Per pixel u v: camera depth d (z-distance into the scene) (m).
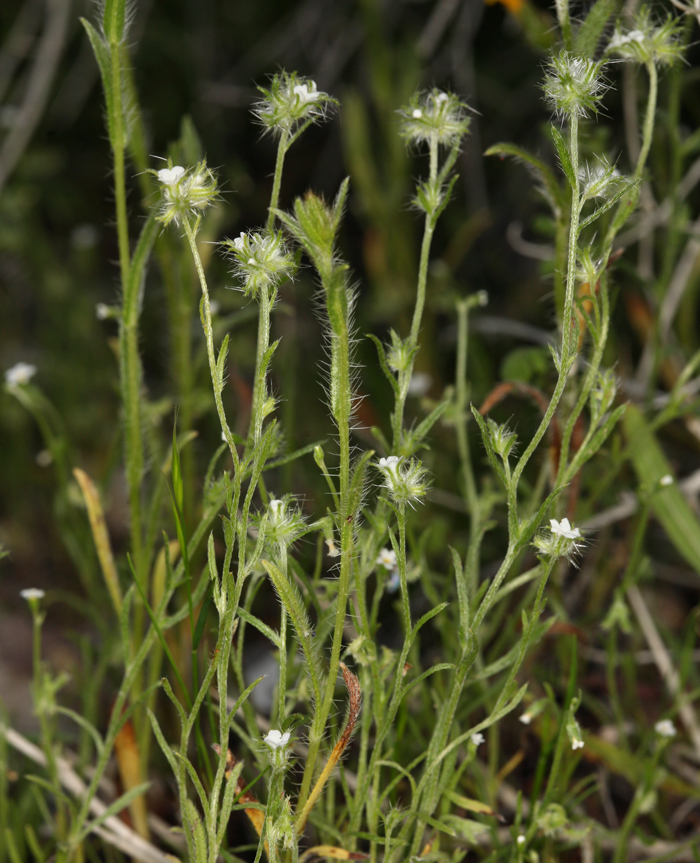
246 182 0.96
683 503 0.51
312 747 0.42
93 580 0.54
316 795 0.42
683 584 0.63
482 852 0.47
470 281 0.95
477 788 0.48
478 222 0.84
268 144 1.07
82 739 0.50
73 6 0.97
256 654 0.60
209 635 0.49
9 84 1.08
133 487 0.47
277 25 1.05
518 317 0.85
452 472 0.67
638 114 0.58
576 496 0.48
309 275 0.91
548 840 0.47
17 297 1.01
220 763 0.42
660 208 0.56
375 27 0.82
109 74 0.44
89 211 1.09
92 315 0.91
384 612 0.57
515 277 0.93
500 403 0.68
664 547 0.64
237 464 0.41
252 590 0.44
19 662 0.64
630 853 0.49
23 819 0.49
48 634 0.68
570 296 0.41
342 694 0.50
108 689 0.57
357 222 1.01
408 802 0.49
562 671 0.50
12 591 0.74
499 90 0.95
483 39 0.98
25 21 0.92
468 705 0.47
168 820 0.50
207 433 0.61
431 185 0.43
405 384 0.43
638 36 0.43
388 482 0.41
